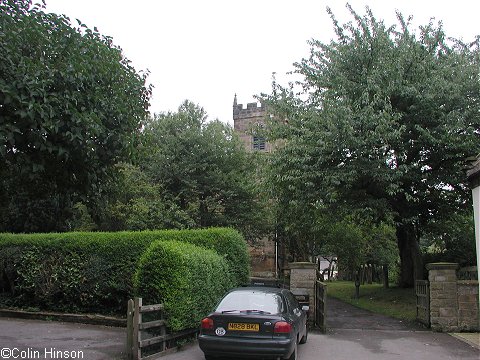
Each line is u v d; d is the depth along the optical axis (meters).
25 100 6.53
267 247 43.69
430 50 18.02
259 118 51.44
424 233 22.08
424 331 13.20
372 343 11.15
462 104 16.61
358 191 17.80
